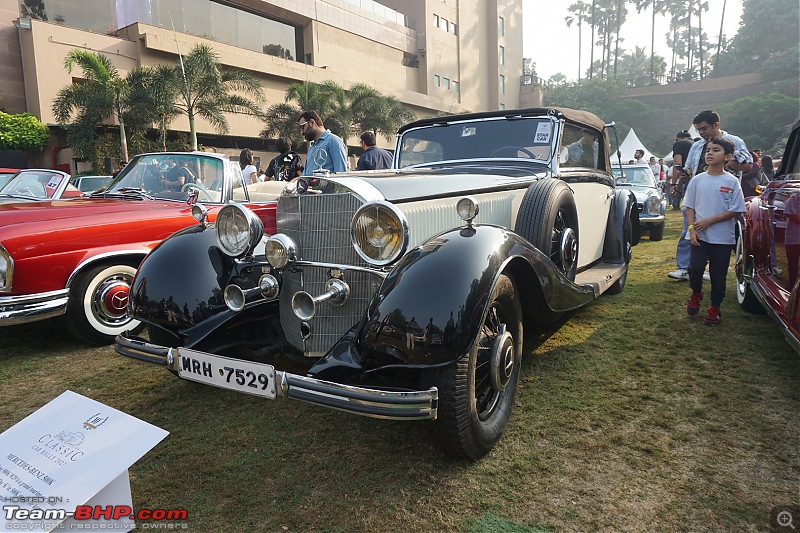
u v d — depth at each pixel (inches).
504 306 98.8
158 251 115.1
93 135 694.5
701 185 163.2
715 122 202.1
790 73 2159.2
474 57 1792.6
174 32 863.1
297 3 1186.0
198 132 933.2
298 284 105.0
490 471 90.5
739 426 102.4
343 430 107.5
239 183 193.0
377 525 78.5
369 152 244.1
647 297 200.2
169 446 102.9
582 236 168.4
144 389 131.1
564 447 97.2
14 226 149.3
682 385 121.4
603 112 2306.8
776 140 1811.0
